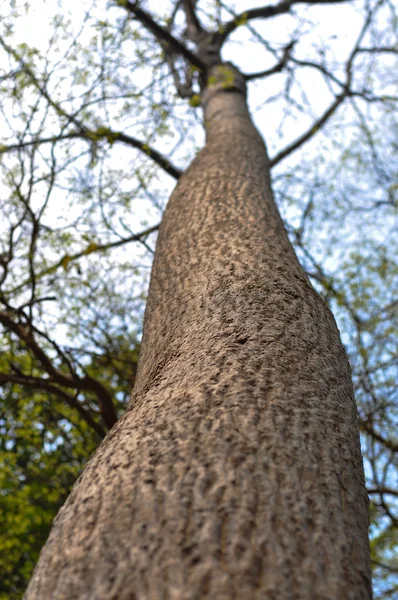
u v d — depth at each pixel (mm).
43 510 7133
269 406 1600
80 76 5031
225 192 3635
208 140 5234
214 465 1358
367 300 7340
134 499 1292
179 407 1632
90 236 5895
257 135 5398
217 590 1014
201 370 1815
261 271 2463
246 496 1264
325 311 2396
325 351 2059
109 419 5348
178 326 2324
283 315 2146
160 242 3514
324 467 1461
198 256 2840
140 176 5883
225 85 6191
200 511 1214
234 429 1490
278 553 1123
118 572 1105
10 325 5105
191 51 7070
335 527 1281
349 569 1181
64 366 6504
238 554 1099
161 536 1159
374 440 6156
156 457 1422
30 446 6914
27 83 4891
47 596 1132
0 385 6582
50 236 5996
